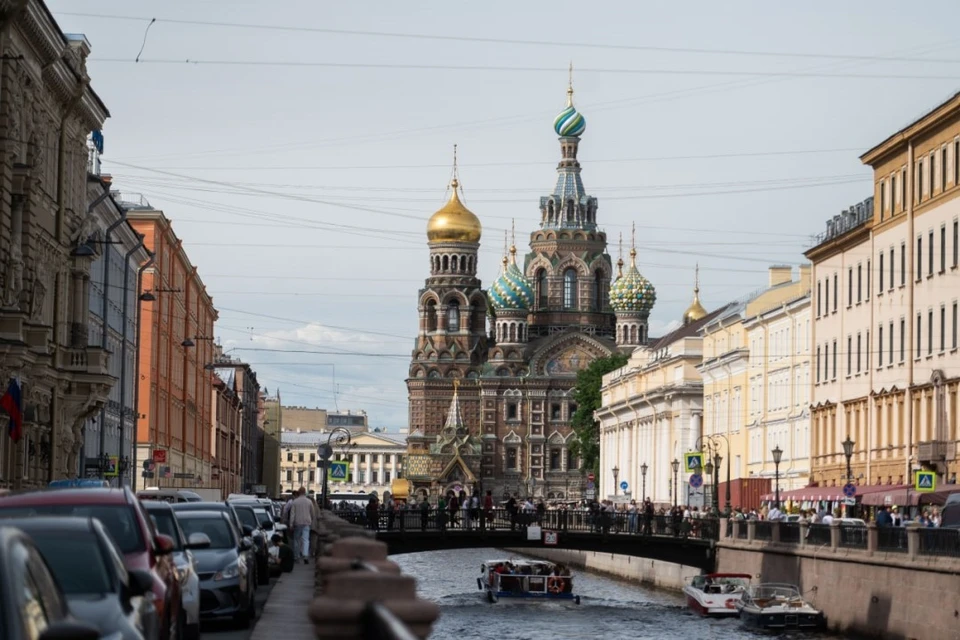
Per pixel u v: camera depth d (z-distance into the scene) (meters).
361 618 12.37
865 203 121.62
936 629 67.69
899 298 111.12
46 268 76.62
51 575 16.31
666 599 110.56
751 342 153.62
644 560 132.12
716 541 110.12
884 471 112.69
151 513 34.25
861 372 119.25
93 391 81.81
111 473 88.00
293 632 35.69
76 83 79.75
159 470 118.88
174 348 145.50
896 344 111.69
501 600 104.88
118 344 112.00
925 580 69.44
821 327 129.50
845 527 82.06
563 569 106.31
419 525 117.31
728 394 162.88
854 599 79.31
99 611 20.12
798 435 136.38
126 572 21.95
